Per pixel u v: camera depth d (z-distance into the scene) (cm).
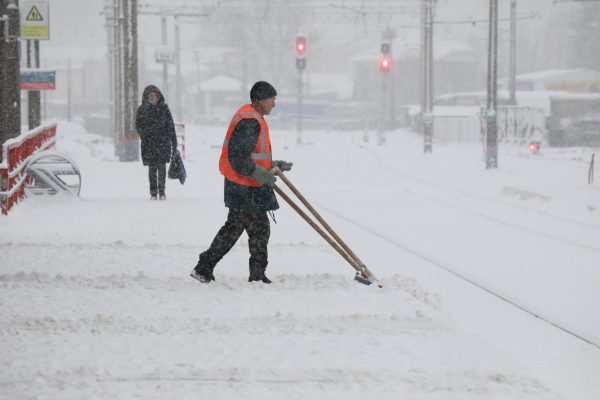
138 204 3978
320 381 1387
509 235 3528
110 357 1501
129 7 7775
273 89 2072
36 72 5097
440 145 15000
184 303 1914
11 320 1744
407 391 1346
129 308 1869
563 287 2442
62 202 3919
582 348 1795
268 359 1494
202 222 3412
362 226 3691
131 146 7662
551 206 4781
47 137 4931
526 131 14462
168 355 1515
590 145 14362
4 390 1326
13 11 4566
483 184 6462
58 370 1423
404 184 6475
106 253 2627
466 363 1484
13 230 3133
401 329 1711
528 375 1427
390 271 2622
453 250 3105
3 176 3519
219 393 1323
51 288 2080
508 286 2448
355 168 8338
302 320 1766
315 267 2442
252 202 2075
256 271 2144
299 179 6812
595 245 3281
